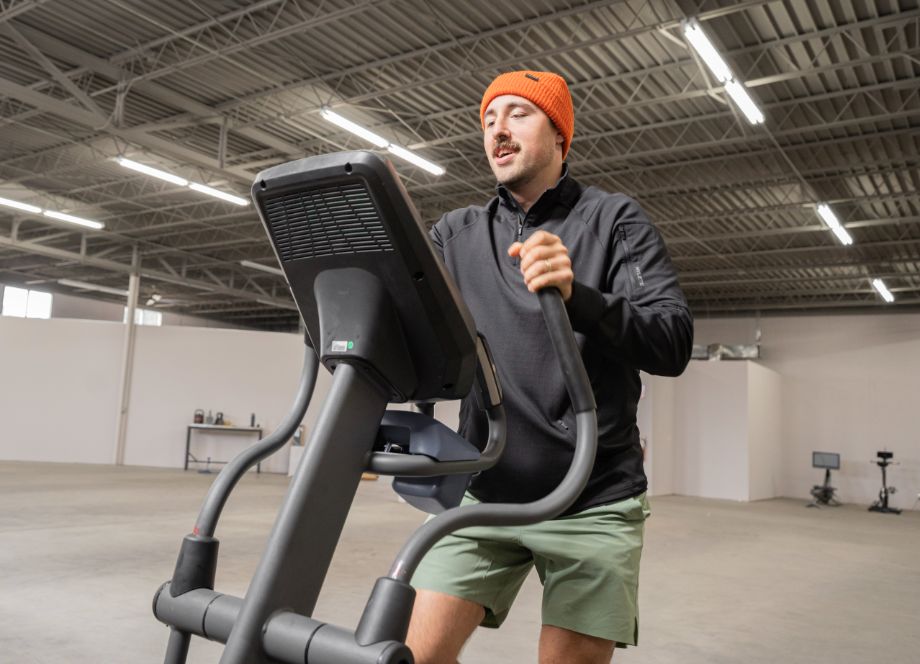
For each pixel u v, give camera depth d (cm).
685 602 418
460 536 115
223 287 1562
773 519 952
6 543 479
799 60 638
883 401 1431
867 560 623
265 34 614
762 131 769
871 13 562
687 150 830
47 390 1275
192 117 793
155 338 1308
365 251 72
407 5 580
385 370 75
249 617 65
